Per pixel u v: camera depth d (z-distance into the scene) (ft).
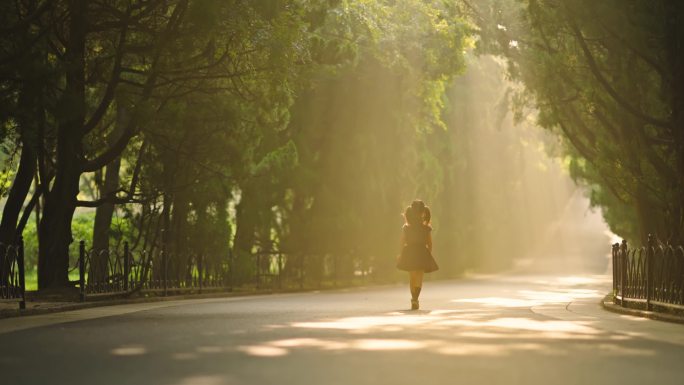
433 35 154.71
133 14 98.63
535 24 90.53
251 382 35.55
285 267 157.89
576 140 110.63
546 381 36.32
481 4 108.68
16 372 38.63
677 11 81.46
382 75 161.99
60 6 94.43
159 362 41.50
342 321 66.08
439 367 39.65
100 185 131.34
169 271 119.65
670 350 47.34
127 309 86.12
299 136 158.81
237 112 112.98
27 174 105.70
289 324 63.00
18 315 75.41
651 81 91.56
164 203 119.96
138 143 124.98
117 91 103.09
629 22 81.66
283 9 92.12
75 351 45.96
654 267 82.48
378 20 146.00
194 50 94.12
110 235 133.80
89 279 98.73
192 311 80.59
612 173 97.71
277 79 101.71
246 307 88.22
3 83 84.33
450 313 78.18
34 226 192.65
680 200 88.69
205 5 82.99
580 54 95.91
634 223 164.55
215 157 116.67
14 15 80.89
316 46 111.34
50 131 104.68
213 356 43.52
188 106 111.96
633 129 92.99
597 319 71.72
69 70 82.07
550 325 63.05
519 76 108.27
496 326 61.36
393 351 45.32
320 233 160.76
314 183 159.74
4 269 78.13
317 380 36.01
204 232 130.00
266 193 144.66
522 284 180.04
